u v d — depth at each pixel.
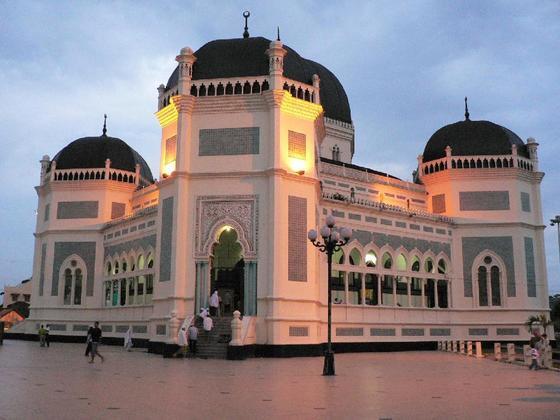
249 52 34.19
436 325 41.56
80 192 48.19
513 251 43.12
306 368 23.03
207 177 32.12
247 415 11.48
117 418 10.99
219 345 28.48
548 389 16.52
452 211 44.41
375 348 38.03
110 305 45.69
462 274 43.28
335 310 36.66
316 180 32.53
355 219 38.81
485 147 44.91
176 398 13.77
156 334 32.28
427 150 47.75
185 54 33.19
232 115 32.62
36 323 47.50
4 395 13.91
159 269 33.03
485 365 26.25
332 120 49.56
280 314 30.03
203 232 31.75
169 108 34.03
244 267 31.69
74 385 16.11
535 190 45.34
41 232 49.12
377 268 39.34
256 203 31.47
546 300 43.81
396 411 12.13
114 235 45.91
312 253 31.97
